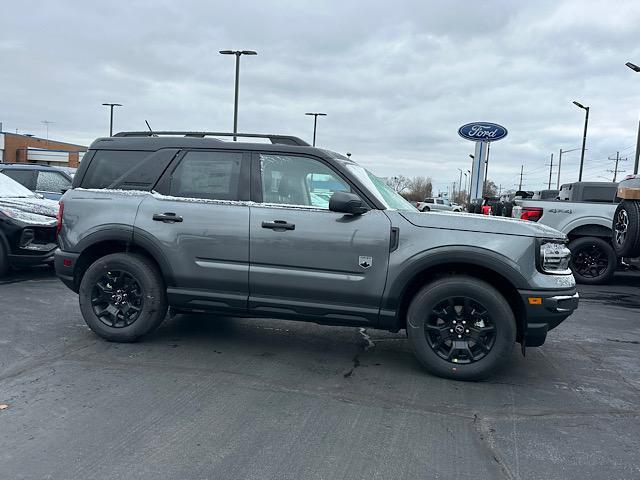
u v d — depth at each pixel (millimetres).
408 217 4465
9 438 3219
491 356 4328
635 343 5785
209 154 4934
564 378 4605
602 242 9492
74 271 5113
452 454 3201
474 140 19469
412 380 4434
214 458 3061
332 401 3941
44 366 4453
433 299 4375
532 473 3012
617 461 3172
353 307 4527
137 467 2939
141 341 5242
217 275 4750
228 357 4875
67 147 62438
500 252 4262
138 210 4922
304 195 4711
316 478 2893
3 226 7820
